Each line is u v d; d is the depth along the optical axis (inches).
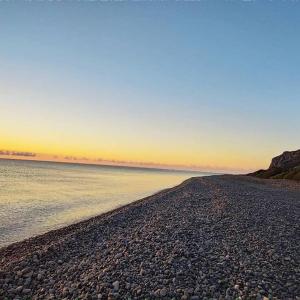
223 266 506.9
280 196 1763.0
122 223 903.1
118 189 2559.1
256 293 411.8
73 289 423.2
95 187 2642.7
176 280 448.8
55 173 5098.4
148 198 1701.5
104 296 402.0
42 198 1652.3
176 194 1689.2
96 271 486.9
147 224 847.7
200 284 438.0
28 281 457.7
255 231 753.6
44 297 406.9
